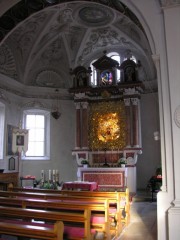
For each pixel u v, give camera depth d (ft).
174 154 19.26
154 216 29.04
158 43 21.03
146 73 49.24
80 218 15.21
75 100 48.73
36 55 49.39
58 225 11.94
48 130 50.21
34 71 50.65
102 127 48.11
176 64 20.04
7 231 12.78
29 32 45.85
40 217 15.52
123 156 45.44
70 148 50.19
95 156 47.91
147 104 48.14
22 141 40.06
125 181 42.60
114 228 21.40
